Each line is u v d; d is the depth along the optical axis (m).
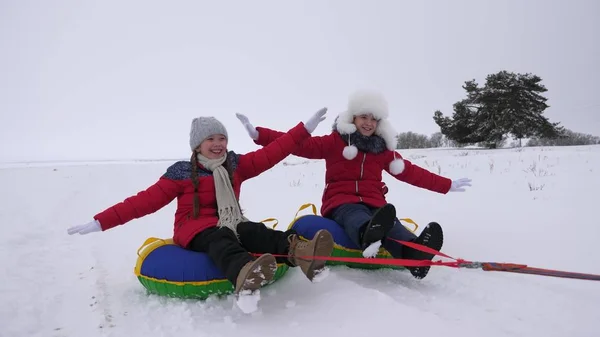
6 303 3.32
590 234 4.79
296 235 3.29
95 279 3.90
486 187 8.56
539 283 3.55
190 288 3.20
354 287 3.28
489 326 2.74
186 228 3.48
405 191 8.98
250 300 2.76
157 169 18.50
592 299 3.21
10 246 5.00
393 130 4.59
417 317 2.76
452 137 30.83
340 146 4.50
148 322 2.97
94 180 13.95
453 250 4.52
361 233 3.62
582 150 14.85
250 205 7.91
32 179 14.31
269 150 4.04
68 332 2.90
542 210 6.13
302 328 2.74
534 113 29.00
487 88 29.30
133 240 5.46
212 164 3.72
